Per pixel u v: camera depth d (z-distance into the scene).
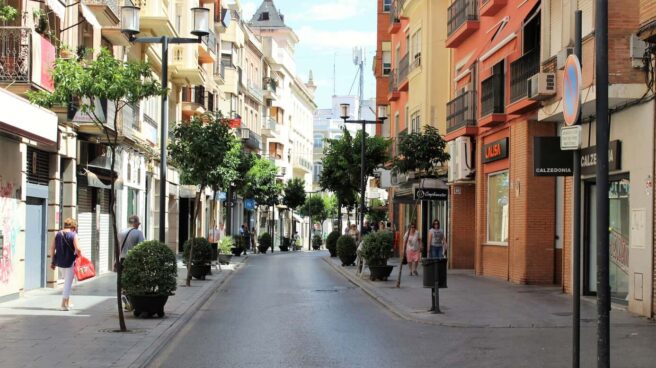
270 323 14.84
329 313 16.59
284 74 87.06
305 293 21.56
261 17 93.56
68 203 22.44
